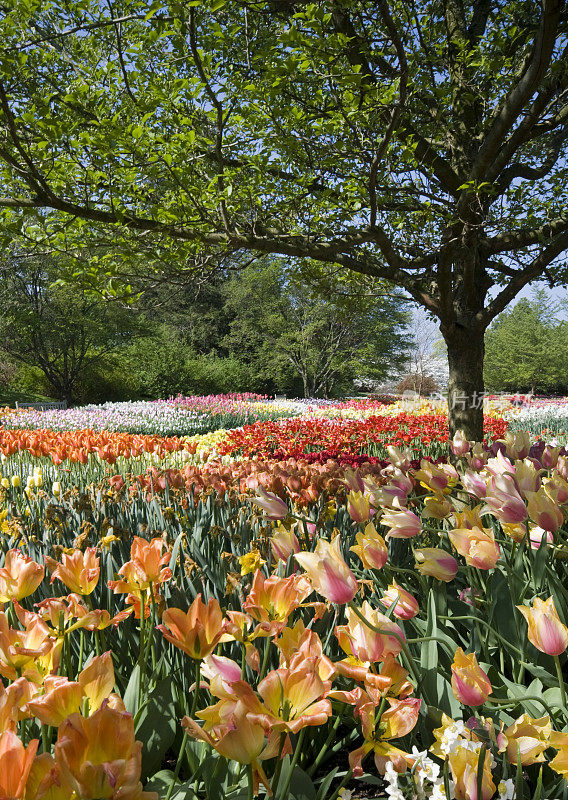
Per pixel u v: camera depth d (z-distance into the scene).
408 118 5.43
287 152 5.11
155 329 38.88
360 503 2.06
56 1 4.13
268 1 4.02
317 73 4.19
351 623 1.39
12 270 28.92
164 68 5.52
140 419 17.80
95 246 4.89
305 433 12.26
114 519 2.94
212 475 4.01
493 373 56.47
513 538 2.26
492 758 1.22
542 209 6.61
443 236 5.79
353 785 1.74
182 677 1.89
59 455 7.29
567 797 1.31
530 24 5.46
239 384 41.41
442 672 1.64
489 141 4.95
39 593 2.29
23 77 4.53
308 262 7.64
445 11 6.11
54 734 1.45
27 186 4.65
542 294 56.62
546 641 1.38
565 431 14.77
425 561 1.70
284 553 1.97
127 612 1.57
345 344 39.41
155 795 0.81
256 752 1.01
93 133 4.38
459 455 3.47
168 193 4.96
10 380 36.66
